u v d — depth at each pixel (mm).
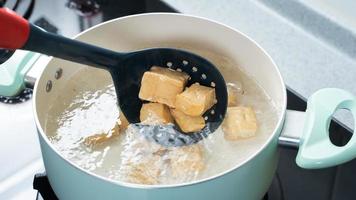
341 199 603
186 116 562
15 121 635
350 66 671
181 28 612
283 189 603
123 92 564
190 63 567
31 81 612
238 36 591
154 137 561
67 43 510
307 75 660
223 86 565
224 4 745
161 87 558
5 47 485
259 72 596
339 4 689
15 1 723
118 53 543
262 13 731
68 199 508
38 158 606
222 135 566
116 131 567
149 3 748
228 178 466
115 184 457
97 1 751
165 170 536
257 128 570
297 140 507
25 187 583
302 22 710
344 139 607
